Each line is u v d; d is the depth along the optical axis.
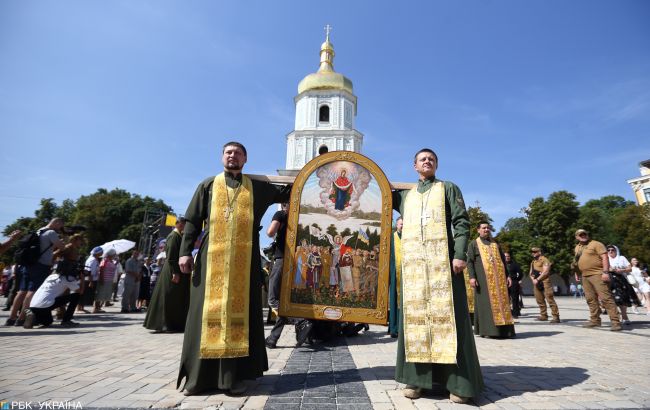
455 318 3.21
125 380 3.56
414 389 3.17
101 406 2.81
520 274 11.47
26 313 7.42
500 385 3.53
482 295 7.08
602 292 7.78
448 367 3.12
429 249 3.42
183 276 7.25
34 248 7.46
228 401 2.99
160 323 6.99
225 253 3.49
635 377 3.83
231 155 3.74
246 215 3.66
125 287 11.58
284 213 5.94
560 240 39.56
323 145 30.55
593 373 4.00
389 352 5.19
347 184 4.16
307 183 4.16
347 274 3.99
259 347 3.48
